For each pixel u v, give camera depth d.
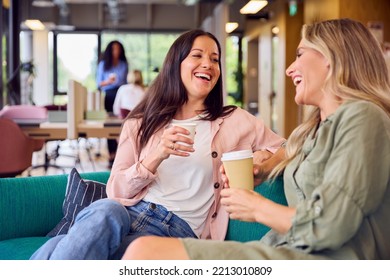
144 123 2.02
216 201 1.96
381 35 6.96
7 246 2.08
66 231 2.17
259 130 2.09
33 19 13.06
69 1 14.64
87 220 1.58
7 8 9.46
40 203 2.29
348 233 1.22
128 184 1.88
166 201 1.91
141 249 1.31
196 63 2.02
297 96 1.55
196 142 1.99
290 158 1.66
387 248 1.33
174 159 1.94
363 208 1.23
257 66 15.10
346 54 1.44
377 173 1.25
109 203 1.62
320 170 1.39
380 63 1.46
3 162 4.26
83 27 15.18
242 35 15.09
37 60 14.70
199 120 2.05
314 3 8.04
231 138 2.04
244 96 15.14
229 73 15.18
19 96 9.77
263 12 12.34
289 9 10.38
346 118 1.31
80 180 2.23
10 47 9.63
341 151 1.28
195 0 11.85
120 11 14.98
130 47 15.62
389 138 1.28
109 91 7.89
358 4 6.95
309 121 1.63
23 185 2.27
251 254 1.28
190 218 1.92
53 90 15.20
